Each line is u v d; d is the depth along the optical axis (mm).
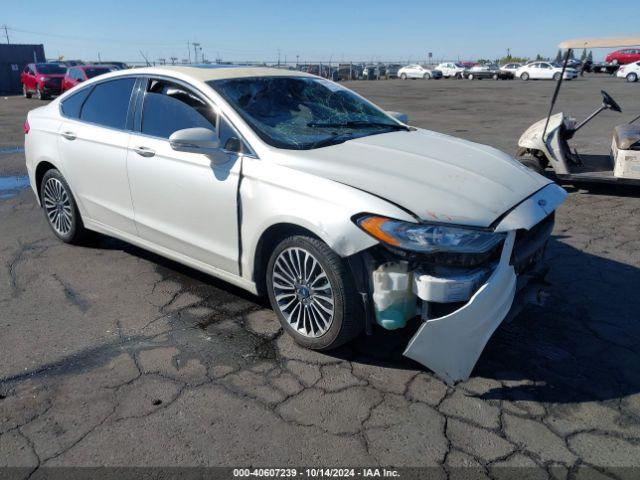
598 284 4207
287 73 4250
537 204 3080
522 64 47031
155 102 3969
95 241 5086
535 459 2457
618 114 16000
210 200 3502
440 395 2893
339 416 2734
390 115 4457
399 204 2793
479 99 22828
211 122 3588
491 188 3062
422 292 2711
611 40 5887
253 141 3348
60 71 25281
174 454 2488
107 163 4219
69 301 3955
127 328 3578
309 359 3221
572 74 38562
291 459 2461
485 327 2742
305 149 3344
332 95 4250
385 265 2801
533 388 2953
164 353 3289
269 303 3918
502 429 2643
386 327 2871
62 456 2477
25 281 4293
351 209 2816
